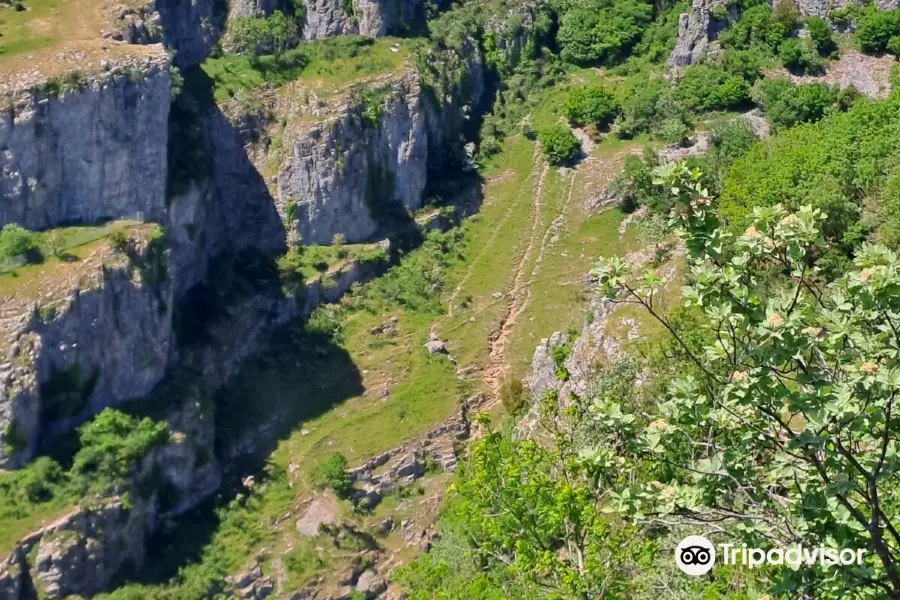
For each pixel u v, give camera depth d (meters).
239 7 129.38
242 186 121.69
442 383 109.00
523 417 95.38
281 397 108.69
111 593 92.25
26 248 102.00
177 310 111.25
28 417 94.81
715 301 32.28
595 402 36.16
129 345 102.56
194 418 103.31
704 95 120.38
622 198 118.38
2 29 113.19
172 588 93.75
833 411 29.64
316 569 95.56
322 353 112.38
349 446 104.06
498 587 48.50
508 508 45.53
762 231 32.06
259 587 94.75
